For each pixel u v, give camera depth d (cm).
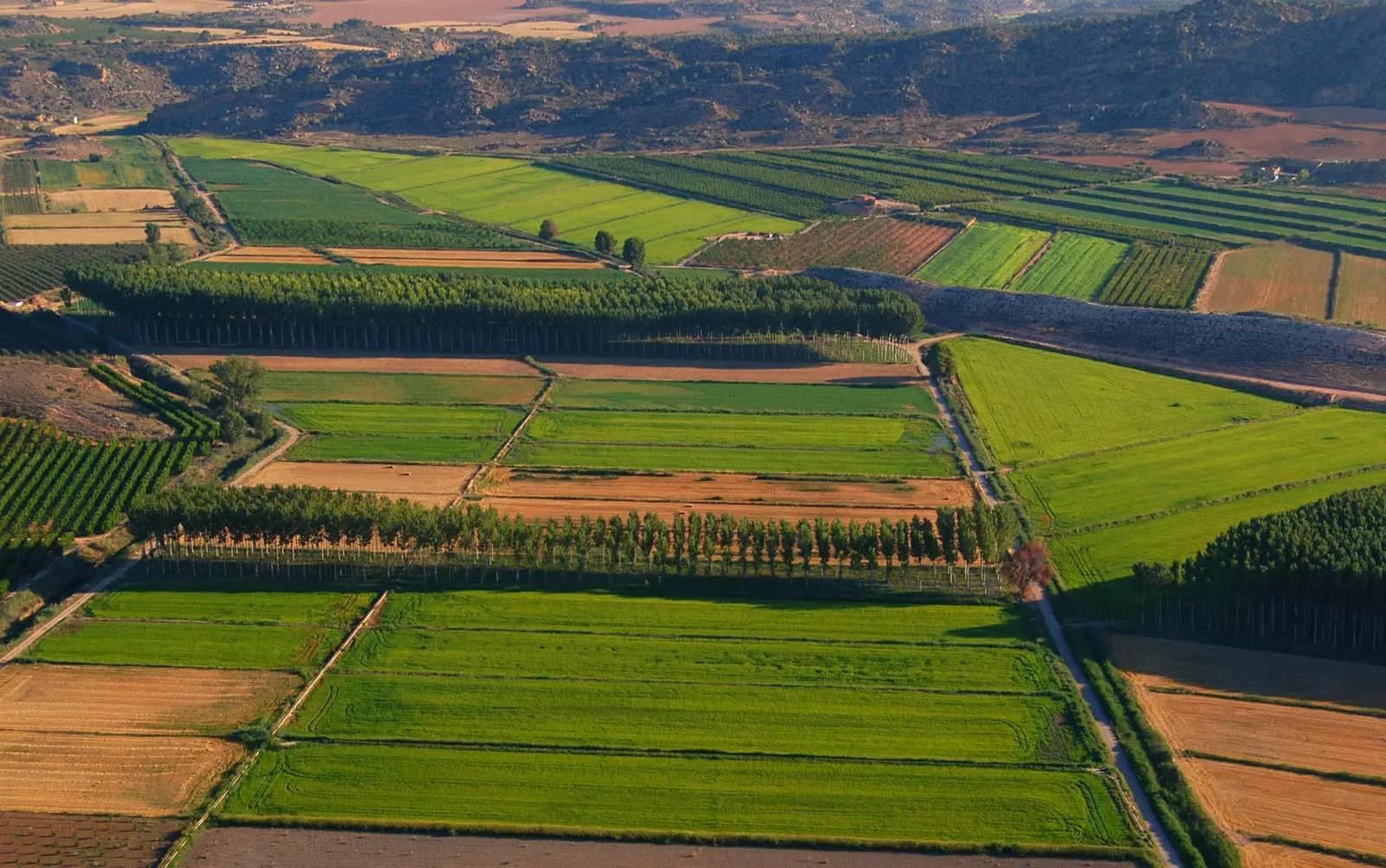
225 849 12044
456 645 15800
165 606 16850
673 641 15925
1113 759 13512
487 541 17788
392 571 17812
